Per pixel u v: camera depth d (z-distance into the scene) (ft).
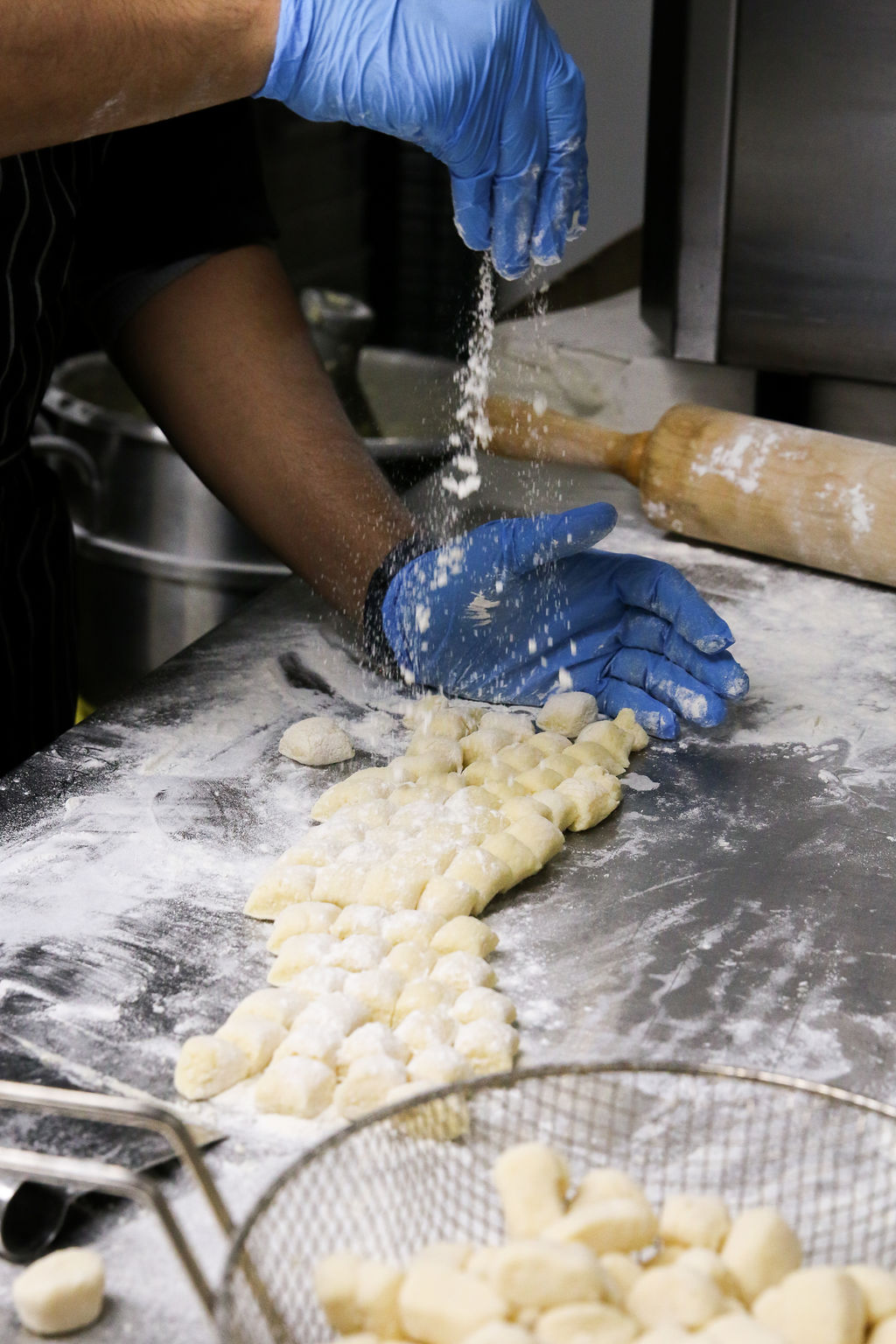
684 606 4.33
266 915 3.35
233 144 5.15
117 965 3.16
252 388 5.01
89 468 6.73
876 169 4.99
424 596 4.46
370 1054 2.81
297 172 12.58
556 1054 2.90
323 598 4.97
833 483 5.03
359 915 3.27
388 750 4.20
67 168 4.57
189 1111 2.73
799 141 5.07
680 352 5.69
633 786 4.01
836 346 5.36
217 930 3.30
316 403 5.08
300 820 3.79
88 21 3.46
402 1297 2.00
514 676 4.53
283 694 4.48
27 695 5.27
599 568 4.54
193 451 5.10
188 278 5.06
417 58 3.83
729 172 5.22
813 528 5.11
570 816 3.74
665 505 5.47
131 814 3.78
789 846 3.70
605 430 5.71
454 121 3.93
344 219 13.30
